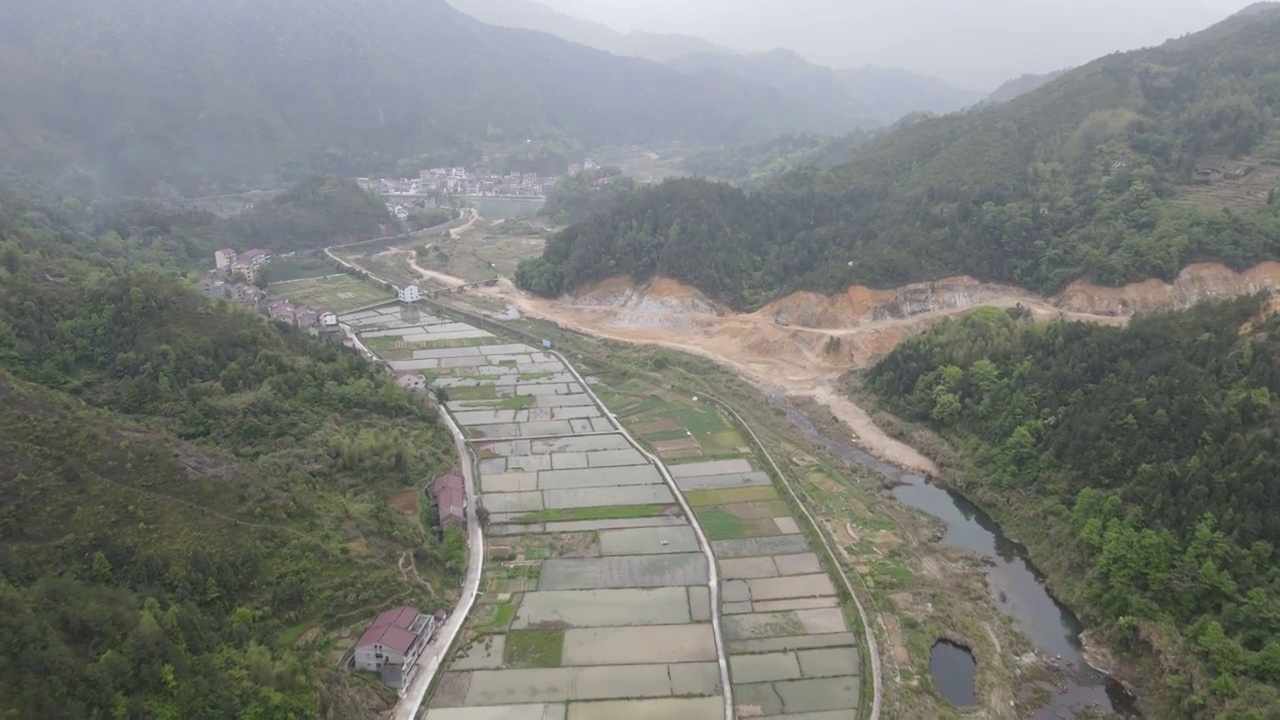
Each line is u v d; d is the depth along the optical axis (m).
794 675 59.75
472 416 107.44
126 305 91.44
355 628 60.91
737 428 104.69
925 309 130.00
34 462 60.28
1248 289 117.69
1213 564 61.12
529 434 102.12
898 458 97.31
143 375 83.75
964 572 74.12
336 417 90.50
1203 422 71.56
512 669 60.06
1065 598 69.56
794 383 120.62
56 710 40.81
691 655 61.66
